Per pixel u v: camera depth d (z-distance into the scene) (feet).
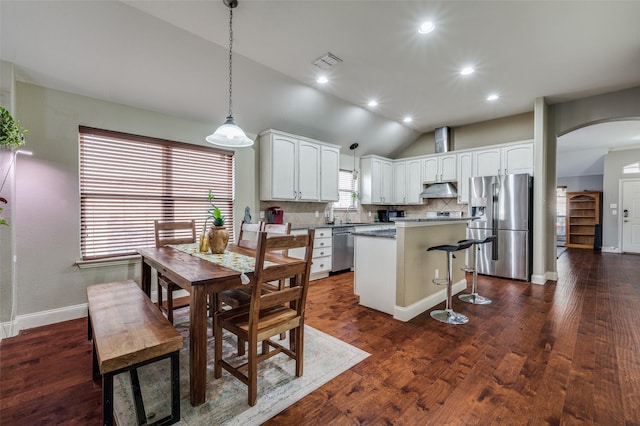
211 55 9.75
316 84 12.28
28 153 8.77
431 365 6.86
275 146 14.01
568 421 5.04
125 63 9.20
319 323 9.39
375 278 10.64
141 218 11.05
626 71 10.98
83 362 6.93
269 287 8.38
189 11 7.66
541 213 14.03
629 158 24.34
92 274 9.96
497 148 16.05
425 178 19.27
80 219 9.73
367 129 17.42
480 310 10.56
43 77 8.79
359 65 10.59
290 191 14.57
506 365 6.85
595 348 7.64
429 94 13.37
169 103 11.16
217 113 12.35
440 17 7.88
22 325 8.70
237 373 5.69
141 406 5.11
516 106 14.92
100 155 10.18
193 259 7.42
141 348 4.50
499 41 9.02
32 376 6.36
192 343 5.44
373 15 7.80
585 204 28.35
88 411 5.31
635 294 12.50
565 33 8.56
